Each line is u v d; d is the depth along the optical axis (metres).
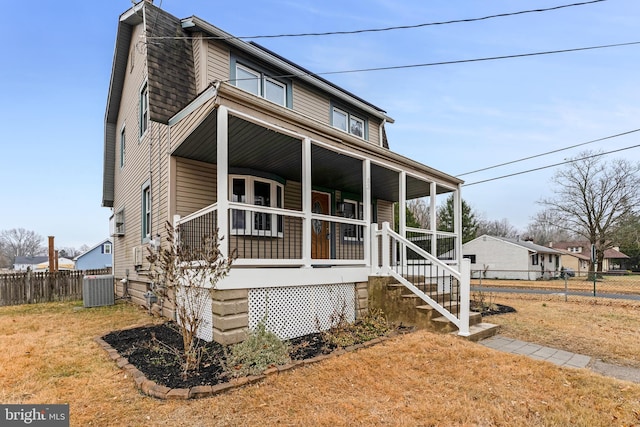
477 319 6.16
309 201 5.73
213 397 3.21
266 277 5.00
